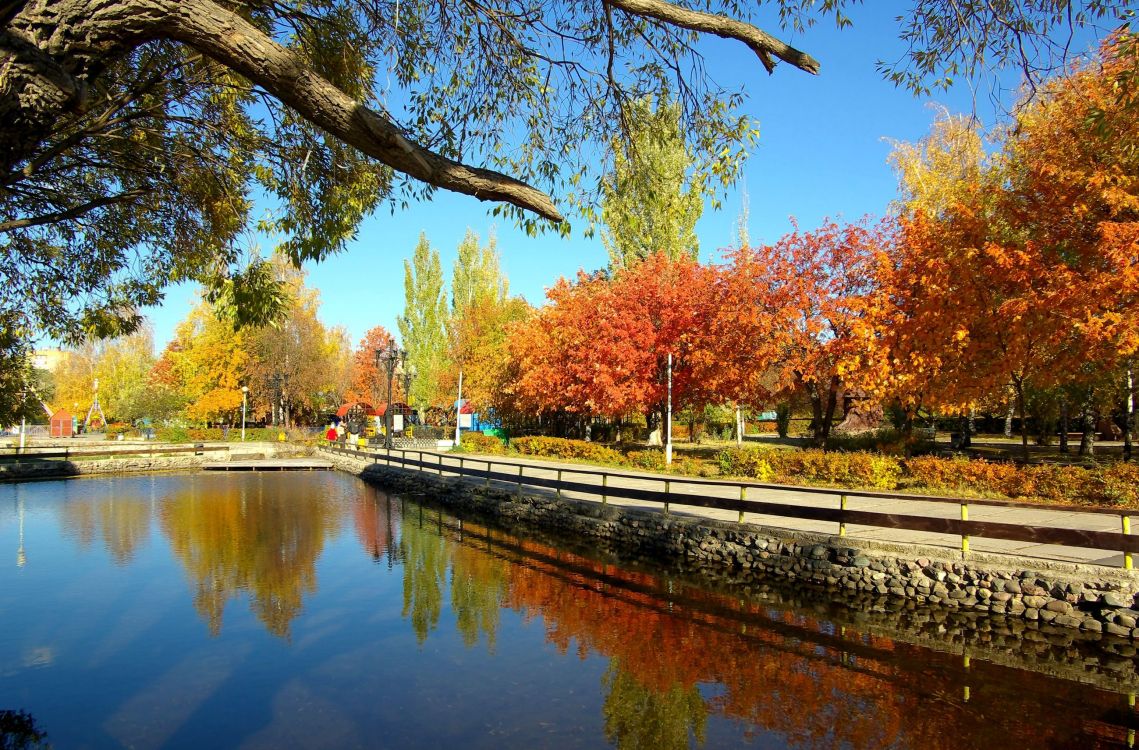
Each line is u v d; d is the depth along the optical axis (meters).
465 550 14.47
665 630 8.98
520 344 32.56
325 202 5.51
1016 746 5.68
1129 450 19.39
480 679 7.29
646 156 4.91
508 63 4.86
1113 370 15.35
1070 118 13.39
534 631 8.97
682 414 36.56
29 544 15.07
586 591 10.99
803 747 5.70
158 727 6.11
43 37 2.12
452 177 2.36
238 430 46.28
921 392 17.28
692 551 12.89
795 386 22.03
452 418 51.09
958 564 9.32
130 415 52.72
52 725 6.15
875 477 16.56
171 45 5.30
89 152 5.86
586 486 15.98
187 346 49.72
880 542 10.28
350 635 8.80
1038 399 22.14
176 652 8.16
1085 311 12.88
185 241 6.12
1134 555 9.08
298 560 13.48
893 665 7.66
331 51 5.12
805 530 11.83
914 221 18.00
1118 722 6.10
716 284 23.50
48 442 45.62
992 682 7.12
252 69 2.20
